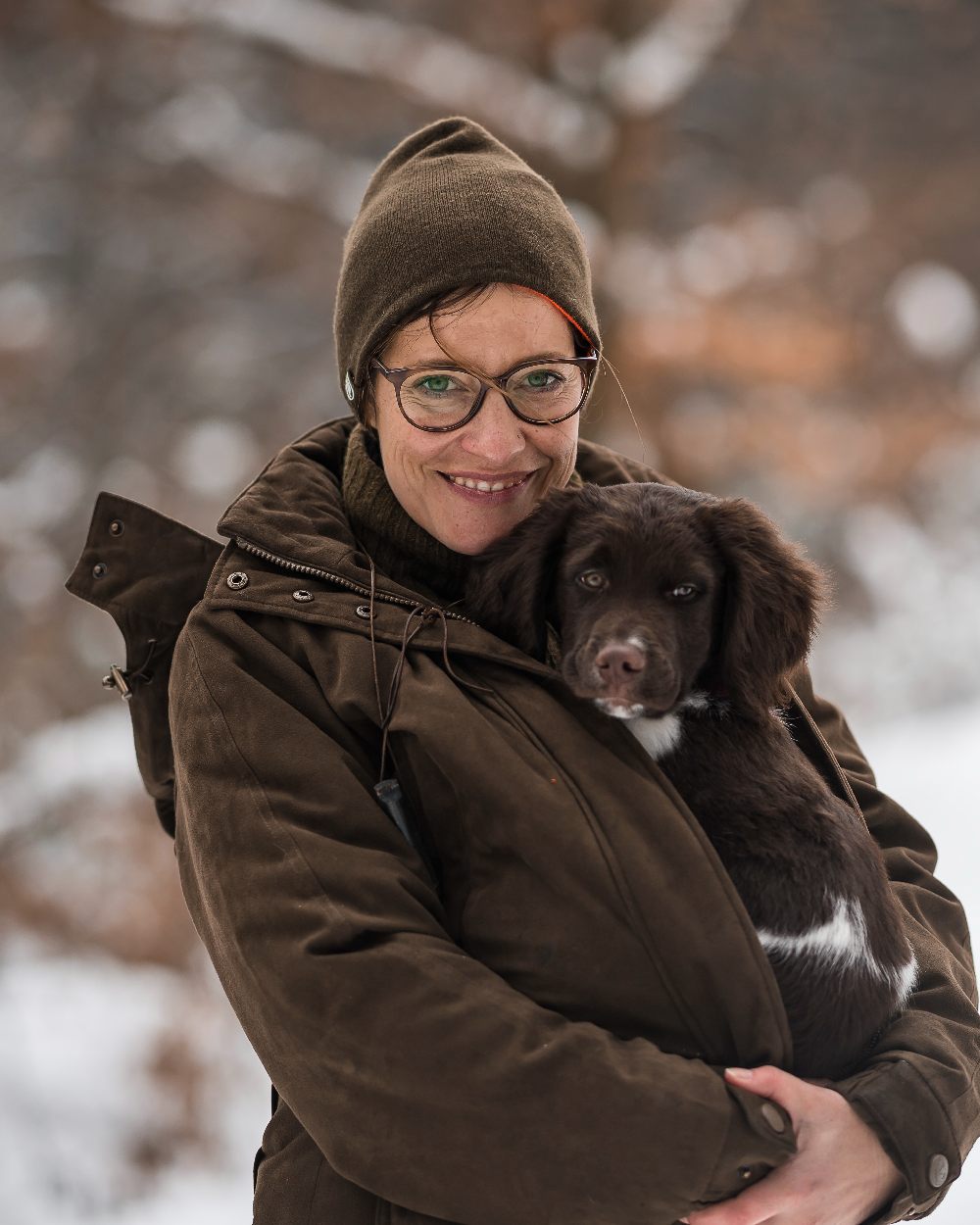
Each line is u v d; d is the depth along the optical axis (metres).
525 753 3.21
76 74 18.86
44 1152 8.98
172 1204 8.95
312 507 3.75
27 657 17.84
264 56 17.64
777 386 16.97
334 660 3.39
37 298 21.30
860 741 17.41
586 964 3.09
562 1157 2.88
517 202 3.64
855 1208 3.05
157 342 20.81
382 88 15.70
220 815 3.22
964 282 21.70
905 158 21.45
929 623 21.98
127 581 3.76
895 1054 3.22
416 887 3.17
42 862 11.80
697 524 3.59
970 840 11.56
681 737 3.47
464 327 3.61
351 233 3.92
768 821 3.35
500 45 16.27
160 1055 9.83
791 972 3.24
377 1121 2.99
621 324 14.45
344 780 3.24
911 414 20.22
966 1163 6.54
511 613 3.65
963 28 21.61
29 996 10.48
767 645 3.53
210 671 3.36
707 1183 2.88
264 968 3.07
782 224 19.61
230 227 18.70
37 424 20.47
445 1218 3.02
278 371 21.11
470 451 3.69
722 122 21.25
